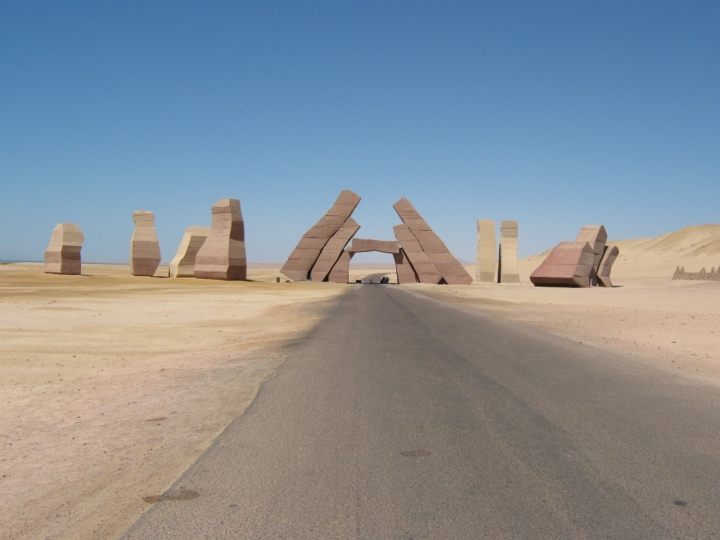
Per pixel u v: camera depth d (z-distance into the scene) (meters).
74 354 14.08
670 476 5.64
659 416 7.89
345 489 5.35
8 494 5.40
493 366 11.90
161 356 13.90
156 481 5.67
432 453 6.34
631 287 59.31
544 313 26.62
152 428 7.52
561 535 4.44
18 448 6.75
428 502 5.05
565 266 58.78
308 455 6.29
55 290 40.59
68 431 7.45
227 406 8.65
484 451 6.40
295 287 56.91
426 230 72.44
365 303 33.38
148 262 69.19
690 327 20.45
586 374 11.03
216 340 16.91
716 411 8.18
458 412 8.12
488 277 79.94
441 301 36.09
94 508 5.07
